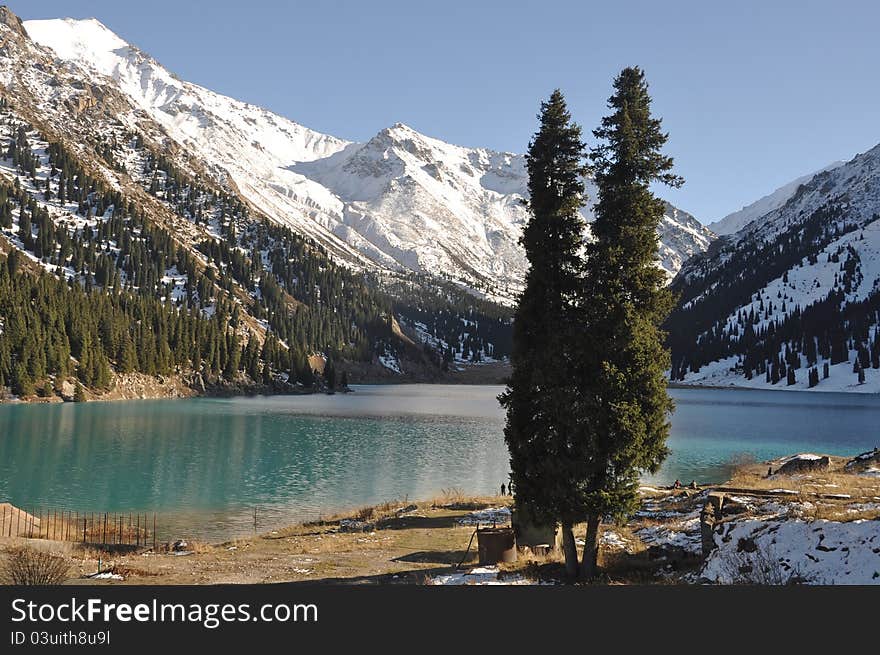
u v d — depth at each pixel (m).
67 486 60.09
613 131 24.83
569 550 25.22
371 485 63.62
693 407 182.00
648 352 23.84
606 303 23.94
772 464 66.75
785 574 20.88
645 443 24.17
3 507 42.81
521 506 25.47
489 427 118.00
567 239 24.92
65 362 157.62
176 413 133.88
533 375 24.45
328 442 95.19
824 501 31.31
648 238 24.17
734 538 23.77
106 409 137.62
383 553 33.06
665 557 27.31
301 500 56.31
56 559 29.77
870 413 160.62
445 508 47.41
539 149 25.34
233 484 62.94
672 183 24.94
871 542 19.88
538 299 25.03
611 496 23.73
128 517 48.97
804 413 161.12
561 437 24.39
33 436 92.50
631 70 24.89
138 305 198.25
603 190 25.16
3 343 146.75
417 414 144.38
